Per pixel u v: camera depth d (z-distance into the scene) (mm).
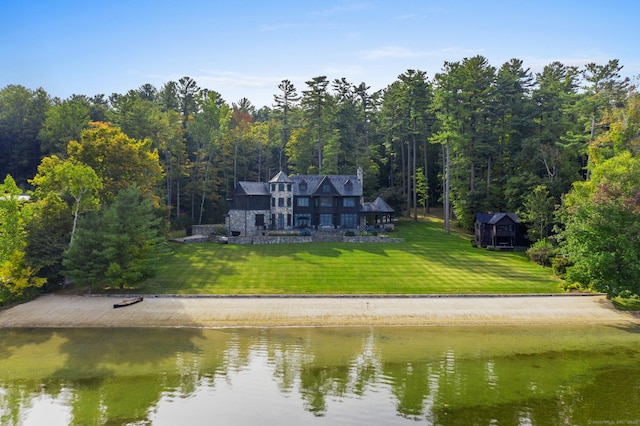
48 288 50812
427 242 76312
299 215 85312
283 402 27859
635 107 63312
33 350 36094
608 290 46125
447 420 25844
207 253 66938
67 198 55688
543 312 45594
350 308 46000
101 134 65375
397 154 111625
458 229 88188
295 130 112125
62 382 30484
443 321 43344
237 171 106000
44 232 50031
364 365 33562
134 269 49062
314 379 31109
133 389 29500
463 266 61750
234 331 40562
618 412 26812
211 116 97062
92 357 34750
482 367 33312
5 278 46125
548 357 35281
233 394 28859
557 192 74688
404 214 101500
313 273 57031
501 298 49438
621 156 53312
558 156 76812
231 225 83312
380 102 114375
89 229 50125
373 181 100062
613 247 47469
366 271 58375
